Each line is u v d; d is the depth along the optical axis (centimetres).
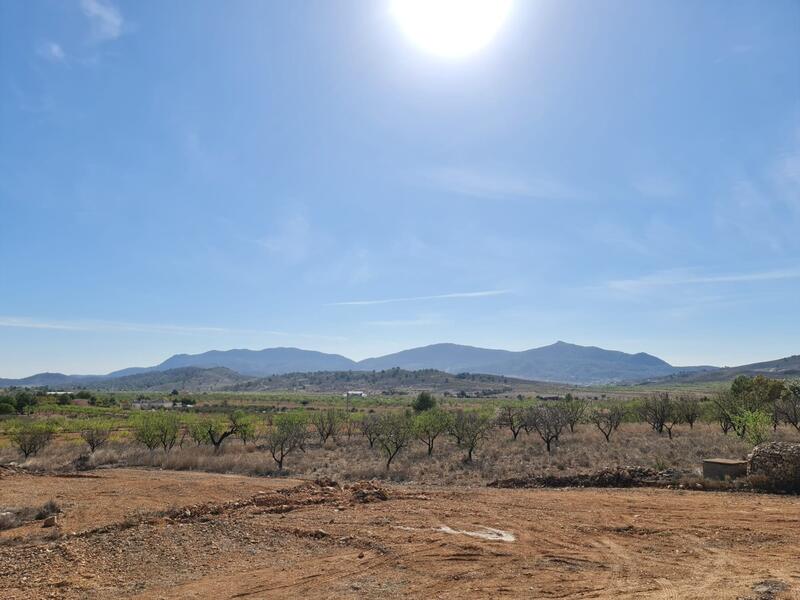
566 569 1128
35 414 8300
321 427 4753
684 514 1579
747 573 1047
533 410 4712
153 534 1480
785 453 1956
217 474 3045
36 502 2095
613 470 2319
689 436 4019
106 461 3650
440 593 1004
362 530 1495
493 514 1672
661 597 931
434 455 3597
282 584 1084
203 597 1020
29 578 1146
